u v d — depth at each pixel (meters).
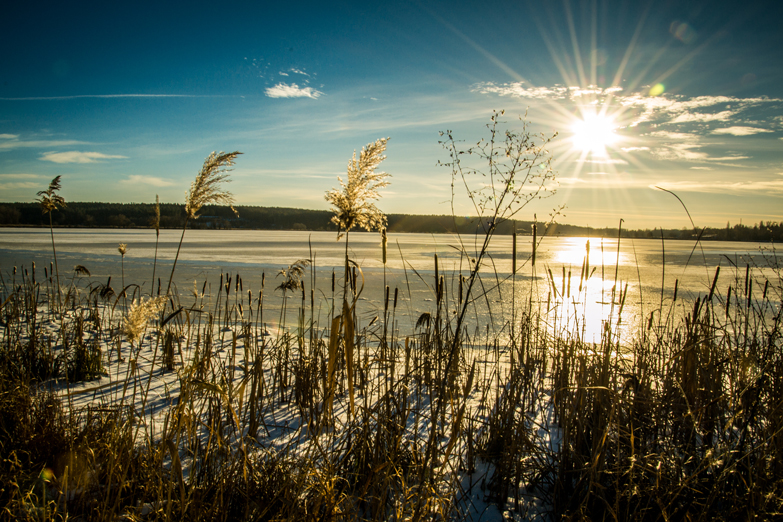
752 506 2.24
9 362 4.48
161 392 4.69
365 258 28.09
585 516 2.37
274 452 2.99
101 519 2.17
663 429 2.91
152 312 2.72
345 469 2.87
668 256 32.25
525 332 5.66
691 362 3.80
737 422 2.94
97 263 23.58
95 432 2.99
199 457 3.13
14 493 2.19
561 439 3.85
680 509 2.41
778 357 3.46
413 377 5.24
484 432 3.60
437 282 3.90
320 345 5.16
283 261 26.22
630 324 8.69
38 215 98.50
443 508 2.52
